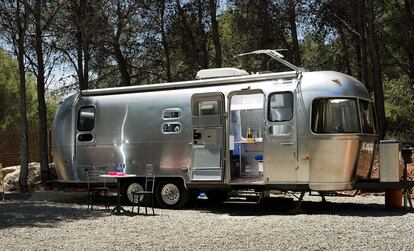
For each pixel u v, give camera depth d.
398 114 22.23
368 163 11.42
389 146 10.97
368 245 7.31
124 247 7.44
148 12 19.78
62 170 14.18
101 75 20.94
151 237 8.24
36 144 21.62
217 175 11.92
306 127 10.93
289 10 19.92
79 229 9.12
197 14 20.80
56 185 14.33
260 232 8.48
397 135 21.56
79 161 13.87
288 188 11.17
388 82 23.83
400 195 11.41
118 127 13.35
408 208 11.46
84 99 13.95
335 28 21.69
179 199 12.53
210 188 12.11
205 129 12.14
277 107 11.30
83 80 17.83
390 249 7.05
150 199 12.77
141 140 12.99
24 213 11.17
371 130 11.56
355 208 11.79
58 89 19.58
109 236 8.38
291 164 11.09
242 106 12.06
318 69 23.00
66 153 14.07
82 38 17.53
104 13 17.55
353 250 7.01
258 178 11.85
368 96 11.66
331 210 11.49
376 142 11.71
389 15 22.17
